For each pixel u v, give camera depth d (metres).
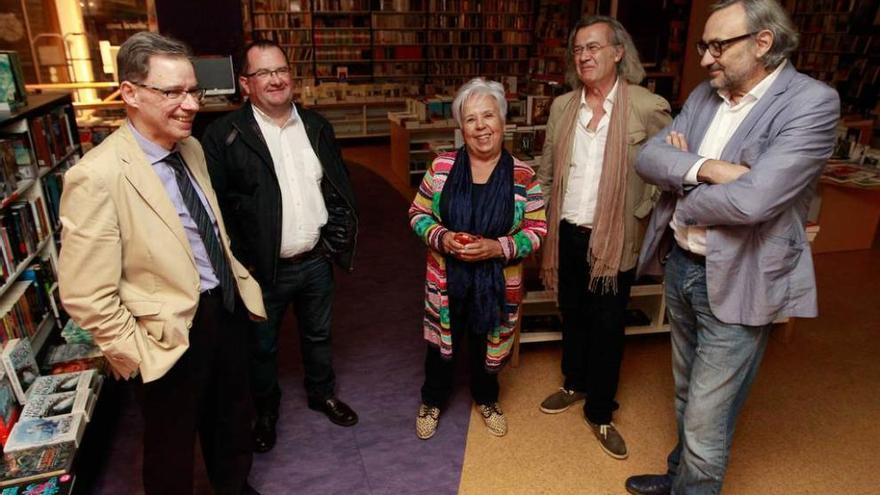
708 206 1.56
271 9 9.94
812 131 1.47
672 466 2.11
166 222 1.52
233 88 4.84
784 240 1.60
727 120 1.69
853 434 2.51
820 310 3.67
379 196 6.24
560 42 10.09
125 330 1.50
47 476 1.93
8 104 2.72
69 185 1.39
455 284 2.19
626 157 2.15
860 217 4.68
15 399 2.23
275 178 2.08
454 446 2.43
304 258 2.26
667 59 8.50
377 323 3.50
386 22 10.51
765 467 2.31
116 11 6.85
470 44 10.94
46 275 2.90
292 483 2.22
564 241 2.39
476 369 2.46
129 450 2.39
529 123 3.76
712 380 1.73
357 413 2.64
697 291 1.76
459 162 2.16
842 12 7.41
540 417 2.62
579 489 2.21
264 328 2.26
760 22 1.48
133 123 1.52
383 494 2.17
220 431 1.90
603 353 2.32
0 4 6.33
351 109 8.73
